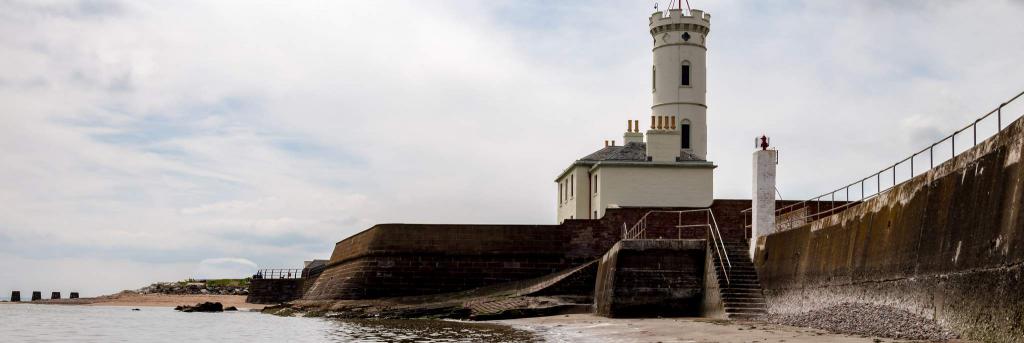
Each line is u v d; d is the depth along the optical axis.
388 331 39.50
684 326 34.53
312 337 37.34
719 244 43.47
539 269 57.00
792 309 36.72
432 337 35.25
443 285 57.41
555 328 38.25
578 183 67.44
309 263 90.38
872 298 29.80
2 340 38.12
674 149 64.88
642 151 67.06
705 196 63.94
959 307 23.80
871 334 28.44
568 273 51.25
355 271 59.06
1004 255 21.48
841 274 32.47
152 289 102.31
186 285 104.88
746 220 52.84
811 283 35.19
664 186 63.91
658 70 88.94
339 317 53.62
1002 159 22.23
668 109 87.94
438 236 58.06
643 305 42.62
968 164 24.27
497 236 57.69
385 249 58.09
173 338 38.81
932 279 25.56
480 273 57.31
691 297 42.62
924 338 25.33
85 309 74.00
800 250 36.88
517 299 49.25
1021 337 20.31
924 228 26.48
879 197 30.34
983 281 22.53
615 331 34.47
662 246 43.09
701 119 88.25
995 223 22.16
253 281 79.69
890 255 28.62
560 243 57.12
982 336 22.36
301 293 78.75
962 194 24.33
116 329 45.38
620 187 63.69
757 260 41.41
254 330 43.19
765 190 42.09
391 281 57.72
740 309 39.06
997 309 21.67
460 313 50.00
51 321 53.06
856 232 31.78
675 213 54.56
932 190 26.38
